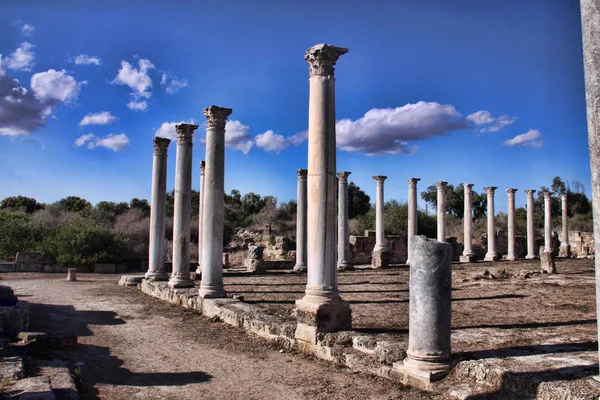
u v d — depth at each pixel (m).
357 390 7.95
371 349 9.11
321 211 10.73
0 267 32.53
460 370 7.61
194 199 57.81
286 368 9.41
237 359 10.17
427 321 7.86
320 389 8.10
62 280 27.08
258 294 18.59
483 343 9.38
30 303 17.92
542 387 6.47
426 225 55.00
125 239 39.62
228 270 30.38
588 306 14.46
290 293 18.94
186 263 19.17
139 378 8.96
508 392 6.84
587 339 9.58
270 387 8.34
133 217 49.38
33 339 10.64
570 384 6.41
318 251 10.66
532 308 14.23
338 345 9.73
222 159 16.64
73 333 12.77
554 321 11.95
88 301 18.58
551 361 7.64
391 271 30.17
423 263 7.97
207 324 13.88
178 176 19.58
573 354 8.15
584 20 6.73
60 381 7.66
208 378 8.91
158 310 16.42
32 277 28.94
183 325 13.84
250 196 70.06
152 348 11.21
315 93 11.16
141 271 35.53
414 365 7.88
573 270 27.83
